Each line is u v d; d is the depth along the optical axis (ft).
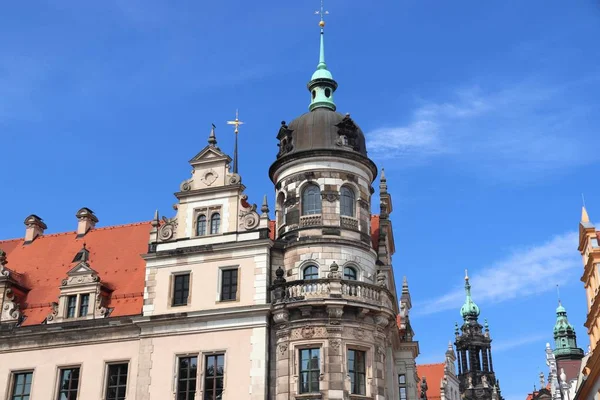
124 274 166.61
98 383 151.12
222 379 143.33
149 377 147.43
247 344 144.46
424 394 213.25
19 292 169.78
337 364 138.72
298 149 160.86
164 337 150.00
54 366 155.63
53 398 152.76
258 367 141.90
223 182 159.94
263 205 155.43
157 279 155.43
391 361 159.22
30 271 177.68
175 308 151.33
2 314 163.94
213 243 154.71
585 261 167.12
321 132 161.79
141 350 150.20
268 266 150.71
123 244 177.37
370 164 163.73
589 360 163.73
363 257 155.02
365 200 161.48
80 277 161.99
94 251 177.88
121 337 153.89
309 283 143.84
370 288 146.82
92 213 190.90
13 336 159.43
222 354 145.38
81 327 155.84
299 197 157.58
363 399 139.33
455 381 347.97
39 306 166.40
